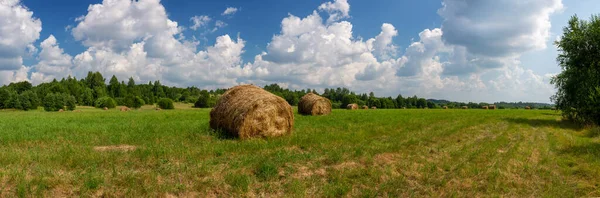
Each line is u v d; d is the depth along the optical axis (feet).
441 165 27.55
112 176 21.54
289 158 27.76
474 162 29.04
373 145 35.47
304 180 22.58
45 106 238.27
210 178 22.02
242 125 40.98
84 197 18.47
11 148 30.86
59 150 29.63
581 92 70.95
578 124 68.95
